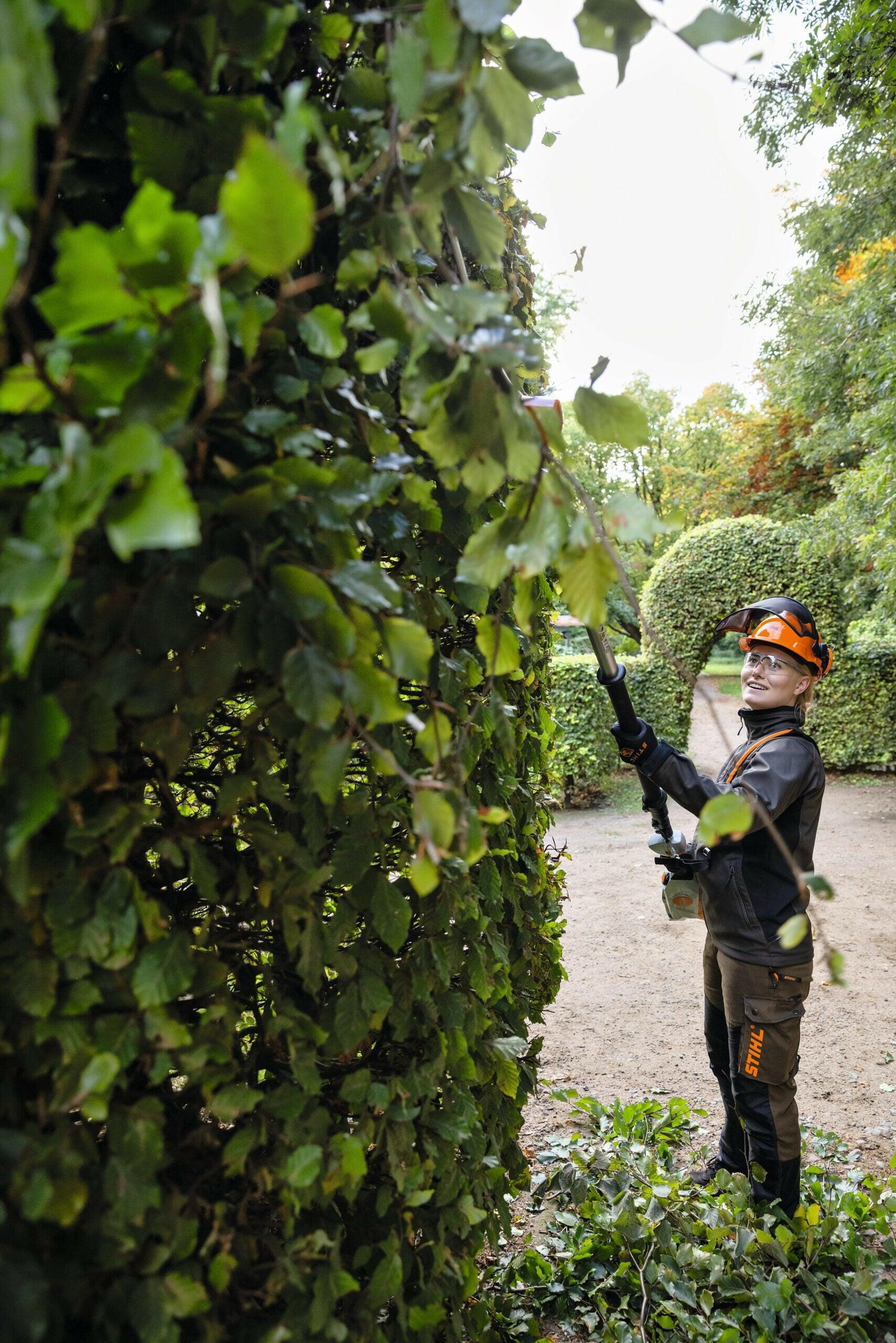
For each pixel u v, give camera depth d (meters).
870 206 10.18
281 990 1.17
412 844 1.14
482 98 0.75
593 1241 2.26
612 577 0.81
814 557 9.18
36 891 0.75
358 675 0.74
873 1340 2.01
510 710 1.50
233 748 1.19
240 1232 0.94
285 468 0.77
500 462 0.81
